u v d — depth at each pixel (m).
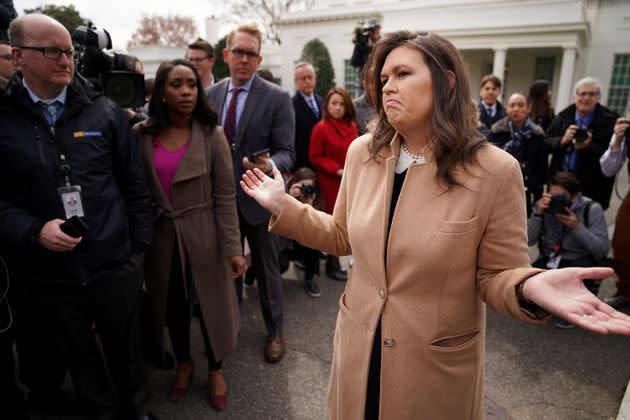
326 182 3.86
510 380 2.48
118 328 1.95
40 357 2.15
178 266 2.20
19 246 1.65
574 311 0.84
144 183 2.02
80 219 1.61
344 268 4.13
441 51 1.08
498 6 15.23
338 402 1.35
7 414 1.93
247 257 3.66
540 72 17.34
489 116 4.40
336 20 19.00
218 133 2.22
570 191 3.08
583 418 2.19
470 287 1.12
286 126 2.72
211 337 2.23
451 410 1.17
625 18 15.80
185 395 2.38
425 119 1.12
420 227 1.10
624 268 3.19
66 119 1.73
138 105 2.33
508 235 1.06
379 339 1.20
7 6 2.85
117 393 2.06
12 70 2.49
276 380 2.51
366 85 1.25
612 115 3.70
